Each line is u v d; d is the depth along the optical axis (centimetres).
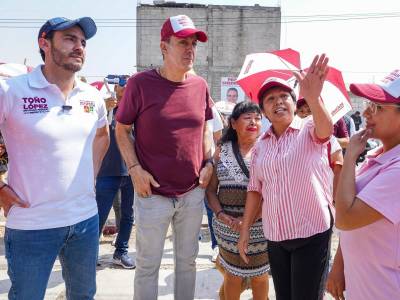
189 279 346
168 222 327
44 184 253
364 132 199
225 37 2945
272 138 293
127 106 321
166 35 312
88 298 287
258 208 317
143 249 326
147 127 316
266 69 393
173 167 318
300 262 276
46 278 261
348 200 187
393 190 178
